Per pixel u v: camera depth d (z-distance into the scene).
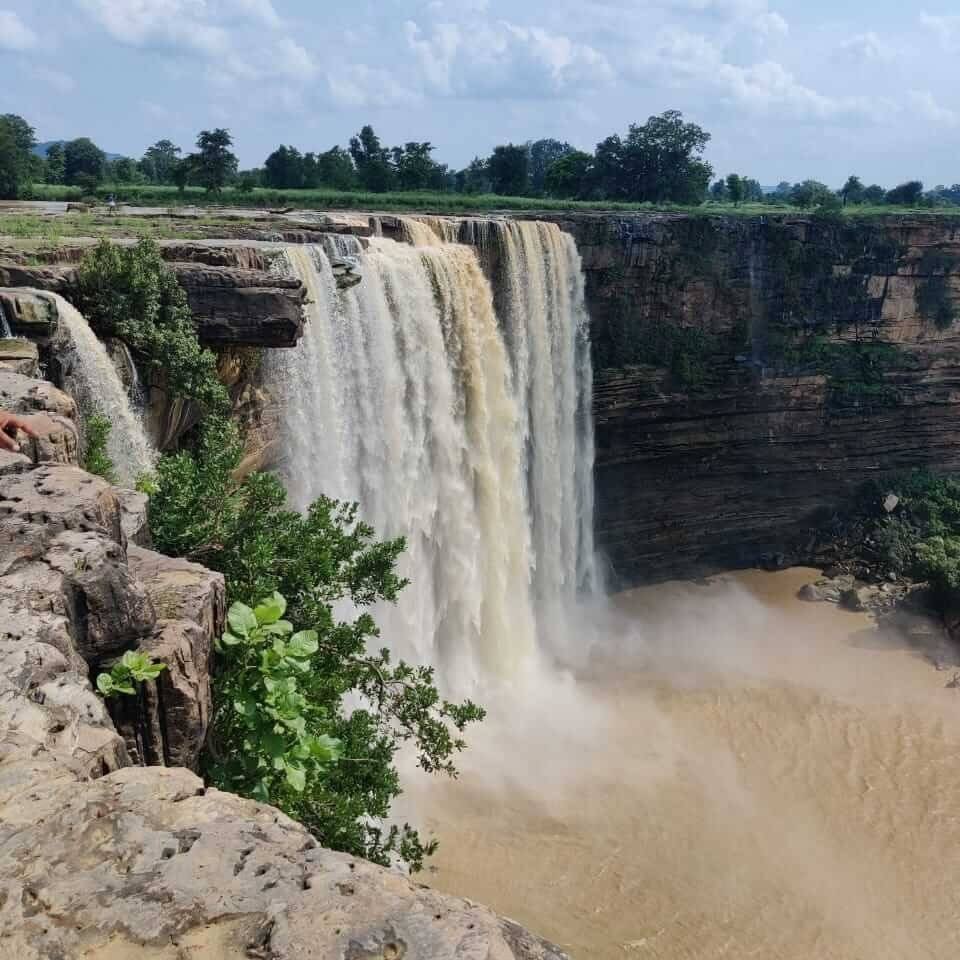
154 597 10.02
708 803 30.89
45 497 10.61
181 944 4.80
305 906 4.98
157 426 23.88
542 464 43.09
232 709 9.76
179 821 5.69
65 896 5.09
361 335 31.06
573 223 45.31
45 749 6.75
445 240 38.62
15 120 81.12
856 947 24.92
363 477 32.16
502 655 39.38
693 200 74.75
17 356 17.56
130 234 29.92
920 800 31.38
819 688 39.19
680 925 25.36
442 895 5.20
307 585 16.06
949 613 44.38
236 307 23.61
